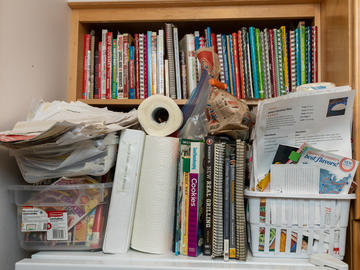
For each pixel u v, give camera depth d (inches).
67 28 45.9
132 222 31.1
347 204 28.3
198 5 45.8
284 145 30.0
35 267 27.2
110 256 29.1
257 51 46.3
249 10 45.5
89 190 30.1
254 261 27.7
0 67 30.0
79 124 26.4
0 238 30.2
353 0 32.6
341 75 35.7
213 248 28.4
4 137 26.5
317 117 29.2
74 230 29.9
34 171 30.2
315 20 44.9
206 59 38.9
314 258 27.0
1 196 30.5
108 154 29.9
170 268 26.2
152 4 45.6
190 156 30.3
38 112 33.1
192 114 36.8
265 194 28.4
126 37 47.7
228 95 34.9
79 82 47.1
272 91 45.8
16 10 32.8
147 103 32.2
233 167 29.3
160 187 30.3
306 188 28.3
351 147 30.0
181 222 30.0
